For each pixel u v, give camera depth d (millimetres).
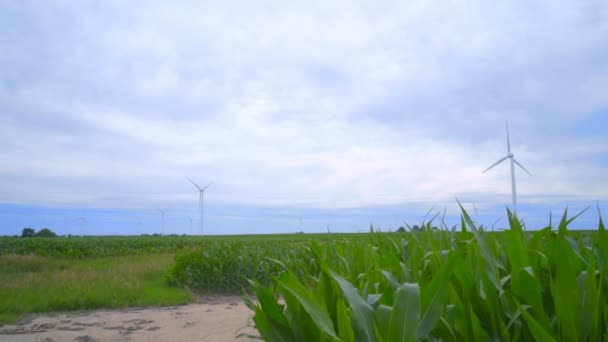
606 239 1941
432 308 1528
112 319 7707
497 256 2463
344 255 3898
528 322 1449
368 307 1617
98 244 30422
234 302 10008
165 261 17594
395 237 3957
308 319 1827
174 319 7566
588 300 1626
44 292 9711
